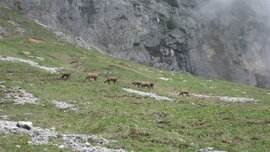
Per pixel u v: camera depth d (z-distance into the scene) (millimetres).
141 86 84875
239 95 95562
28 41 121625
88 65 102750
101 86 77062
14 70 82688
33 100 57875
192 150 38469
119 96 69812
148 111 57531
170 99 73562
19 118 46406
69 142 36188
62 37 159500
